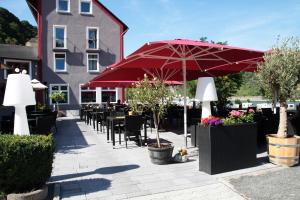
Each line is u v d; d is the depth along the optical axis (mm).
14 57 23297
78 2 25500
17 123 5098
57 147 8750
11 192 4391
